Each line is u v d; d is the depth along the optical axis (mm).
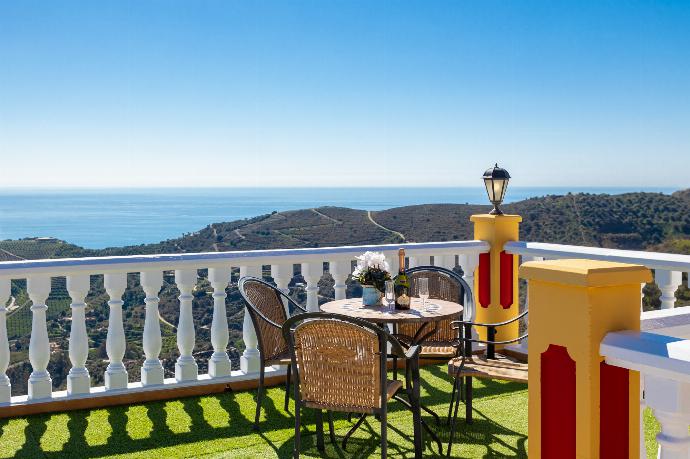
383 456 3840
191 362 5902
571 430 2086
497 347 7160
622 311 2061
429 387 6094
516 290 7164
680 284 5414
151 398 5680
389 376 6430
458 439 4801
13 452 4562
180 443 4734
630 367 1941
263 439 4812
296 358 4023
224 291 6039
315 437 4844
